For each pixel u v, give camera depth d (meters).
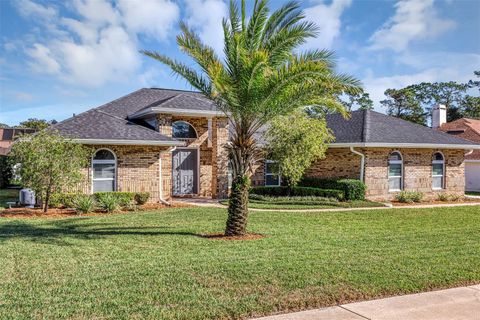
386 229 11.73
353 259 7.96
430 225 12.61
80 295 5.79
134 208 15.49
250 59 9.78
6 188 25.92
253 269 7.15
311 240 9.90
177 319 5.00
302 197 18.86
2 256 7.98
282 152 18.34
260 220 13.14
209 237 10.20
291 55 10.80
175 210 15.34
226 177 20.00
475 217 14.57
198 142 20.73
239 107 10.40
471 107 51.50
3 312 5.13
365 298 5.91
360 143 18.97
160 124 18.75
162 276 6.71
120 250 8.60
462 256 8.37
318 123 18.56
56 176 13.91
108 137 16.31
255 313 5.23
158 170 17.69
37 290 5.99
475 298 5.97
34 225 11.73
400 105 50.16
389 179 20.23
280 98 10.48
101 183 16.59
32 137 14.05
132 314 5.11
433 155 21.62
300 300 5.67
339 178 20.55
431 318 5.18
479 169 28.69
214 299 5.67
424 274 6.99
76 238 9.85
